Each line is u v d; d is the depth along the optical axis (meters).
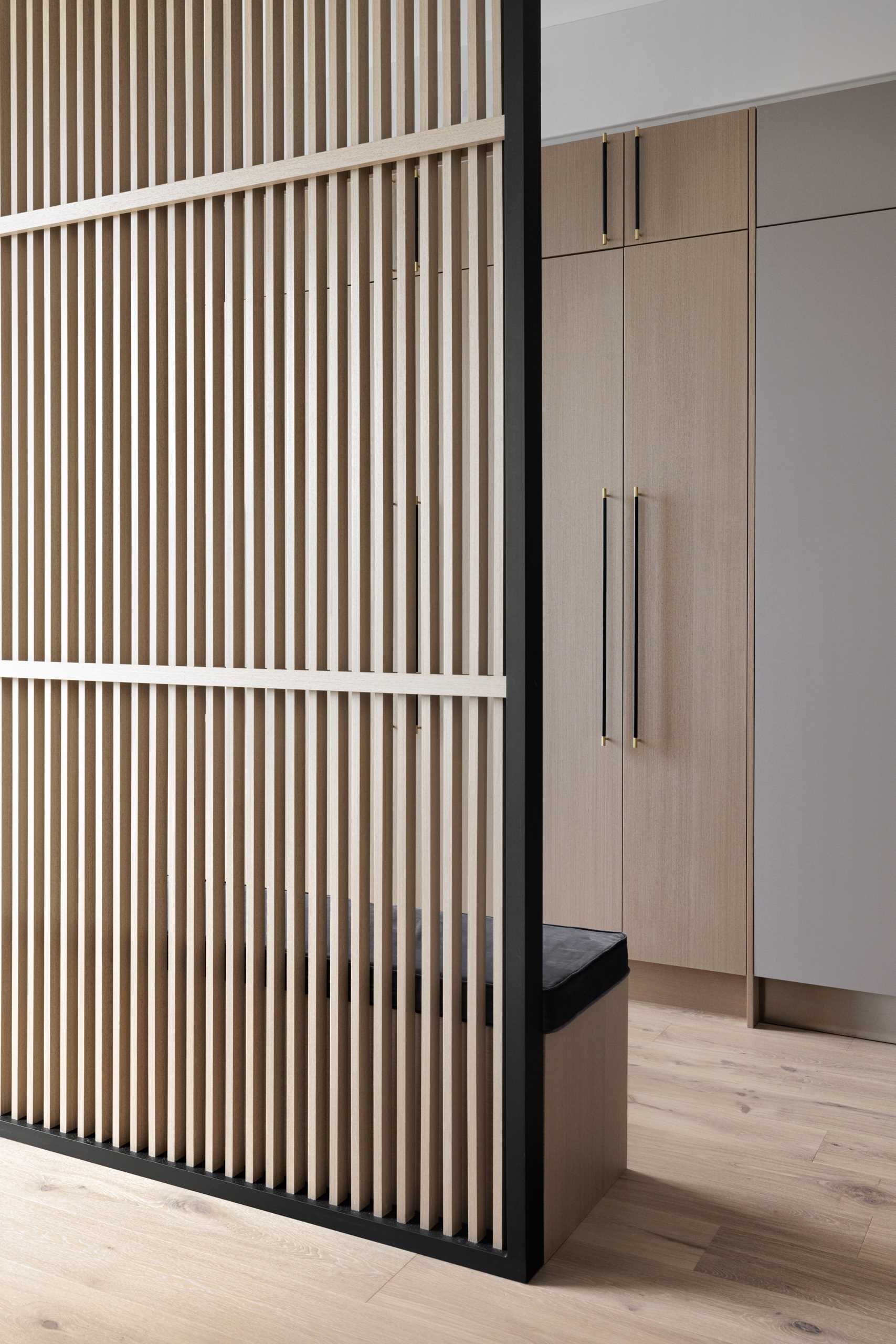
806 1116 2.68
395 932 2.41
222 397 2.26
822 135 3.17
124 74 2.34
